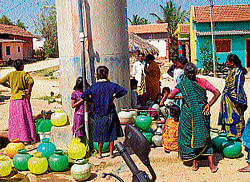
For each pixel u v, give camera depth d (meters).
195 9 21.02
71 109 6.00
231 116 5.57
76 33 5.71
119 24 6.11
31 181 4.55
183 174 4.54
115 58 6.05
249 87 12.34
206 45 19.44
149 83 8.49
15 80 5.95
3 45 31.23
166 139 5.16
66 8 5.73
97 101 5.04
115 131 5.13
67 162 4.91
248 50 24.17
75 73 5.82
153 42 34.53
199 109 4.46
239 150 5.09
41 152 4.86
